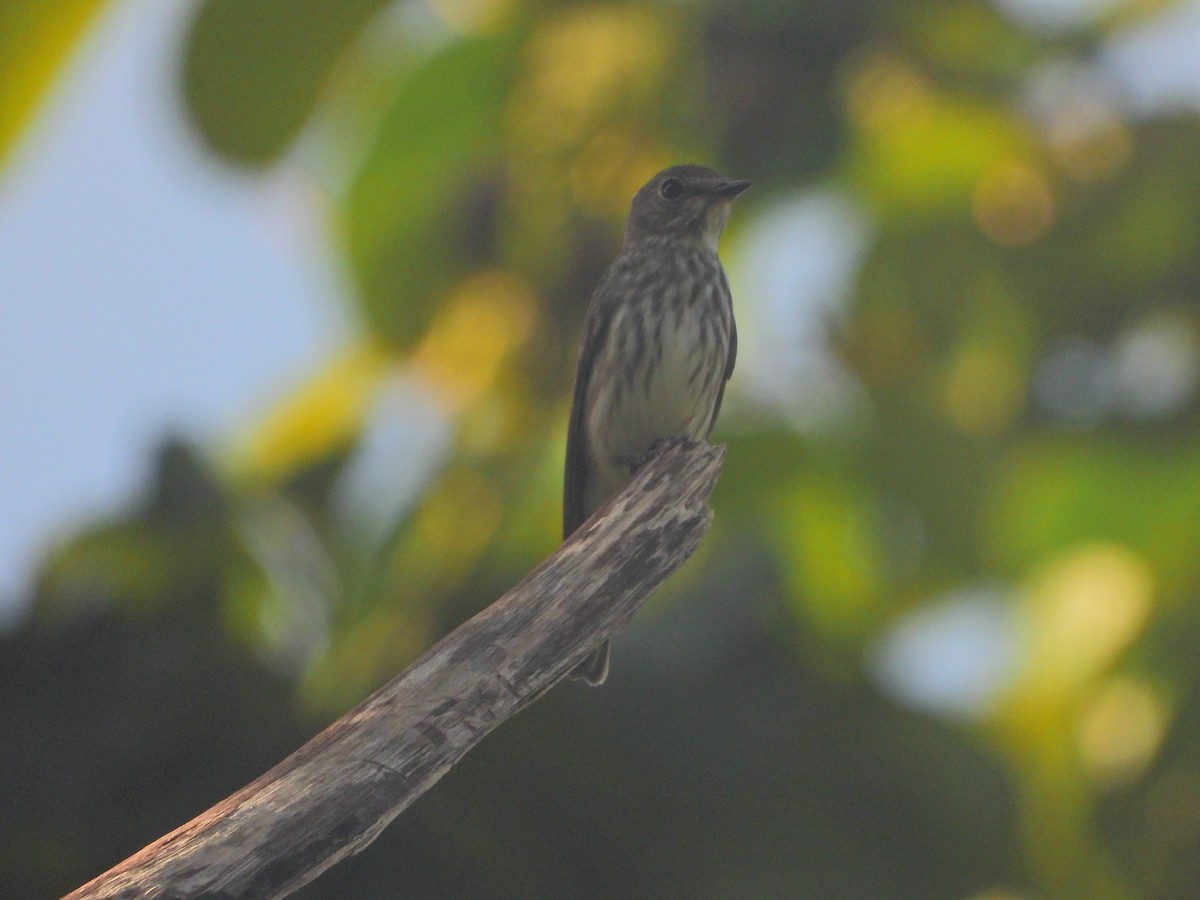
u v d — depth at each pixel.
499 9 12.05
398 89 12.07
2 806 9.84
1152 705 12.85
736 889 10.89
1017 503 13.59
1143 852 12.58
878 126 12.53
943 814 11.77
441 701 7.07
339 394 12.79
